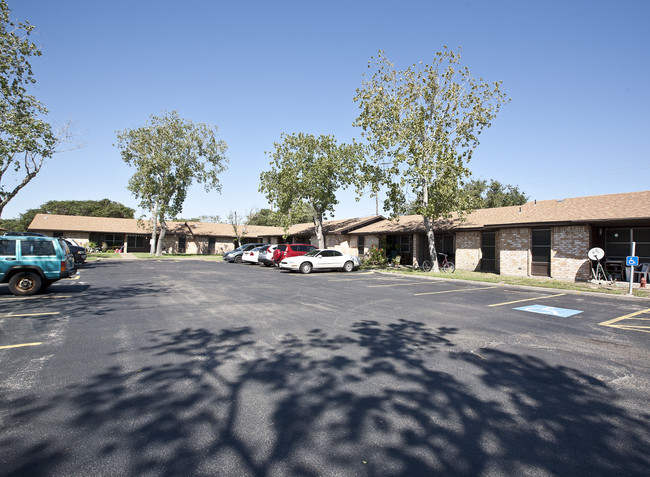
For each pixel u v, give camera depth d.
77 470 2.77
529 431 3.43
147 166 38.53
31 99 19.77
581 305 10.25
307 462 2.91
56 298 10.52
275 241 47.97
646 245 15.42
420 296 11.73
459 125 19.69
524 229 18.19
